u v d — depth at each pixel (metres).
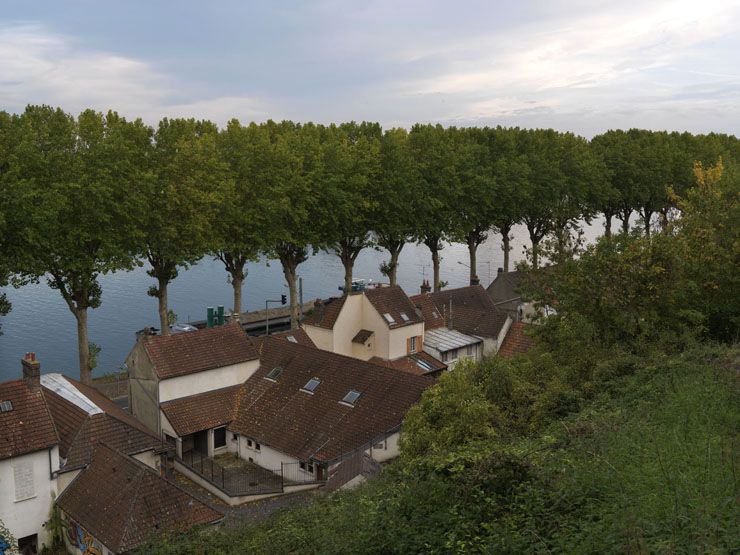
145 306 86.38
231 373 41.19
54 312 82.25
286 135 64.44
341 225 63.91
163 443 33.69
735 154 111.06
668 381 21.86
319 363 40.81
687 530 11.31
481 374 28.33
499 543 12.82
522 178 76.81
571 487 14.14
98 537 26.11
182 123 59.53
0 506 28.53
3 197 41.00
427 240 72.75
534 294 32.72
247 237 56.75
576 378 27.61
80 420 32.25
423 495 16.00
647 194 95.75
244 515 30.73
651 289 30.41
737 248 33.28
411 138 73.06
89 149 46.12
